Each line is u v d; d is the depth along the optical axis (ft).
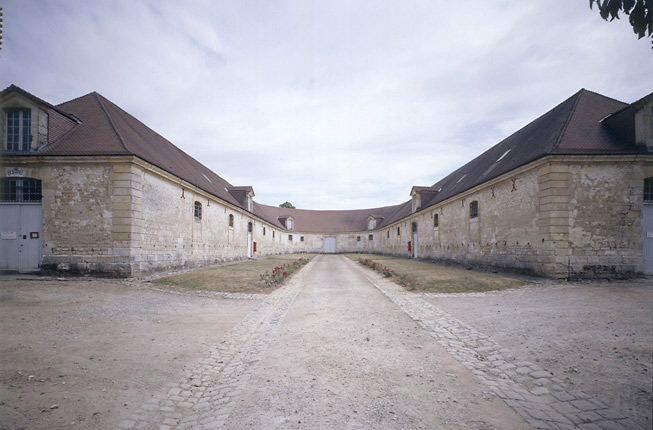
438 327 18.44
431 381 11.50
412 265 60.03
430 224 75.41
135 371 12.67
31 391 10.77
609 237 35.01
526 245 39.22
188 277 37.47
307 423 8.85
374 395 10.46
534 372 12.15
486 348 14.88
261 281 36.22
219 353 14.93
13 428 8.60
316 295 29.73
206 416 9.45
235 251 74.69
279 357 14.11
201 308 23.97
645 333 16.33
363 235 156.04
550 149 35.42
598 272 34.63
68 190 36.58
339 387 11.07
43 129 36.99
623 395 10.27
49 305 23.24
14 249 37.14
